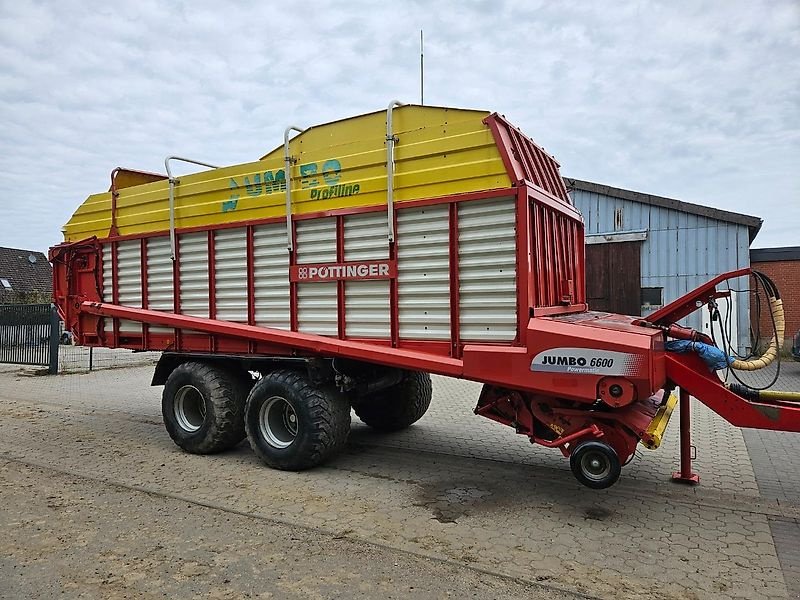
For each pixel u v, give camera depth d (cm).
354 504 500
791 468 596
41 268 3903
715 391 462
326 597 345
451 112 521
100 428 809
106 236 754
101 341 765
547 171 577
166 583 364
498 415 526
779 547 412
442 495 523
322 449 573
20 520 468
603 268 1536
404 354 520
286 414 611
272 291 611
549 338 460
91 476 583
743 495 518
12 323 1505
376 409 755
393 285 534
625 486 543
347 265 560
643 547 413
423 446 694
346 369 589
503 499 512
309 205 583
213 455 660
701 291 482
